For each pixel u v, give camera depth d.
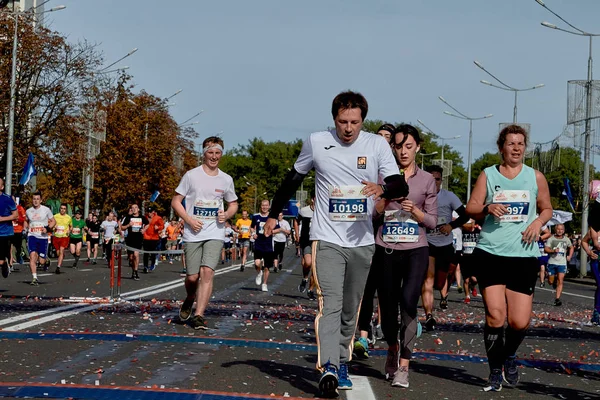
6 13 43.56
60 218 27.31
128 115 60.03
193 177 11.81
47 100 44.91
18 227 27.64
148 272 30.31
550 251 22.08
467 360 9.61
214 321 12.72
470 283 20.59
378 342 11.15
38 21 44.72
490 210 7.64
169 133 62.81
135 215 25.80
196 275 11.81
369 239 7.23
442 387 7.71
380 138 7.33
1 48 43.12
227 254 47.12
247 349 9.60
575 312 19.53
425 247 8.05
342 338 7.43
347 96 7.17
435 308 18.17
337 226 7.14
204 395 6.72
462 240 21.45
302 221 19.19
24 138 44.53
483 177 7.88
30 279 23.28
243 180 166.75
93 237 37.06
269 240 22.17
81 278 24.39
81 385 6.91
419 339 11.66
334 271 7.07
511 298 7.73
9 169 39.84
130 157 60.06
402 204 7.95
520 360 9.86
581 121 43.38
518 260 7.66
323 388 6.79
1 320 11.72
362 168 7.18
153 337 10.29
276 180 169.12
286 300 18.61
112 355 8.71
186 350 9.29
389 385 7.71
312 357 9.20
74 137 46.31
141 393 6.69
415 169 8.74
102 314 13.02
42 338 9.84
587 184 44.44
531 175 7.79
